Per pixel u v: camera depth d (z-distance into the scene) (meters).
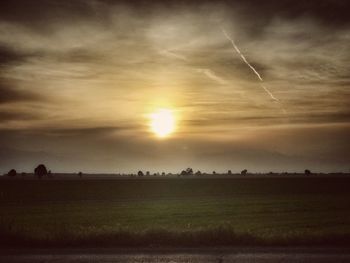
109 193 89.00
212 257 12.02
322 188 102.50
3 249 13.73
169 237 14.84
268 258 11.75
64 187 114.00
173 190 100.31
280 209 48.22
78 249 13.57
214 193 87.94
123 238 14.92
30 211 49.22
